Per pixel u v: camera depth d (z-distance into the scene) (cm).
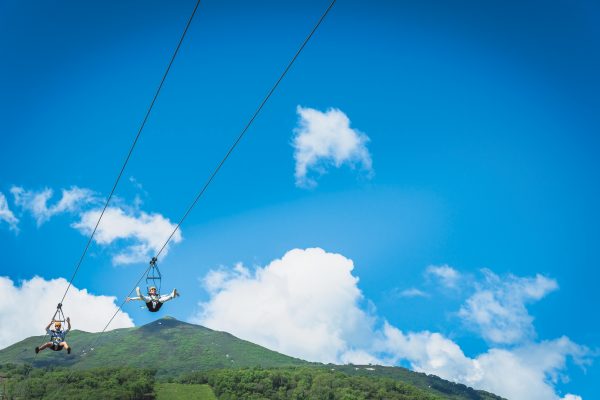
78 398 19638
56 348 3662
